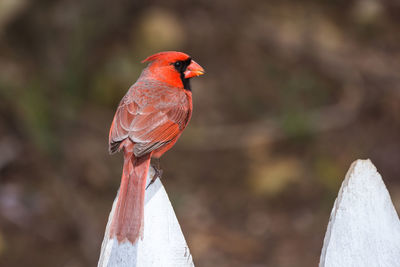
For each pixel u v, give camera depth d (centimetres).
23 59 1224
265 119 1294
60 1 1264
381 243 369
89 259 977
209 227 1070
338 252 369
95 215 1060
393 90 1349
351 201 375
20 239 998
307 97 1348
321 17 1554
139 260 387
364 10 1537
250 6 1547
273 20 1518
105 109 1268
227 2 1522
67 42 1245
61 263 959
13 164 1103
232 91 1342
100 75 1278
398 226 372
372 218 372
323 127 1278
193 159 1223
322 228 1056
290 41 1456
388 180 1144
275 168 1179
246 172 1192
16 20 1245
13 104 1111
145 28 1345
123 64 1284
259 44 1451
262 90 1352
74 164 1151
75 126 1201
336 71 1407
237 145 1246
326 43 1462
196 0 1510
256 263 985
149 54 1327
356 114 1312
